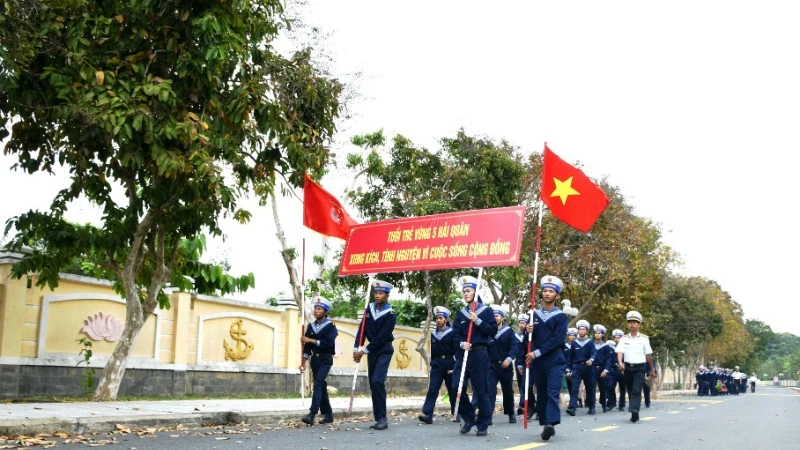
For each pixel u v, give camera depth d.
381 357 11.55
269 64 14.74
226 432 10.77
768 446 10.42
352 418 14.01
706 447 10.16
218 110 13.57
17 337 15.29
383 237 14.07
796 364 164.00
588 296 30.84
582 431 12.12
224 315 20.23
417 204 21.91
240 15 13.89
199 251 22.17
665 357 57.97
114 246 14.53
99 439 9.50
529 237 27.25
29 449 8.38
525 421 11.26
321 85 15.36
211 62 12.84
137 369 17.69
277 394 21.20
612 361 19.61
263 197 15.47
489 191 22.66
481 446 9.30
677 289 48.88
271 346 21.86
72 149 13.55
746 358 97.75
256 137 14.17
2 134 13.82
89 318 16.83
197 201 14.57
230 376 20.30
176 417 11.64
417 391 28.62
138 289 17.03
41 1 12.30
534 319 10.49
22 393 15.30
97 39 13.04
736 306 69.69
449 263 12.92
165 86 12.48
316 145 15.08
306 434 10.56
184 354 18.84
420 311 34.03
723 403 28.19
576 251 28.00
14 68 11.50
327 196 15.19
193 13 13.16
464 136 23.83
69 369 16.22
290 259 21.59
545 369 10.27
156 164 13.46
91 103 12.46
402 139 23.12
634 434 11.84
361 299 33.97
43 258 14.59
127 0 13.02
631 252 29.70
